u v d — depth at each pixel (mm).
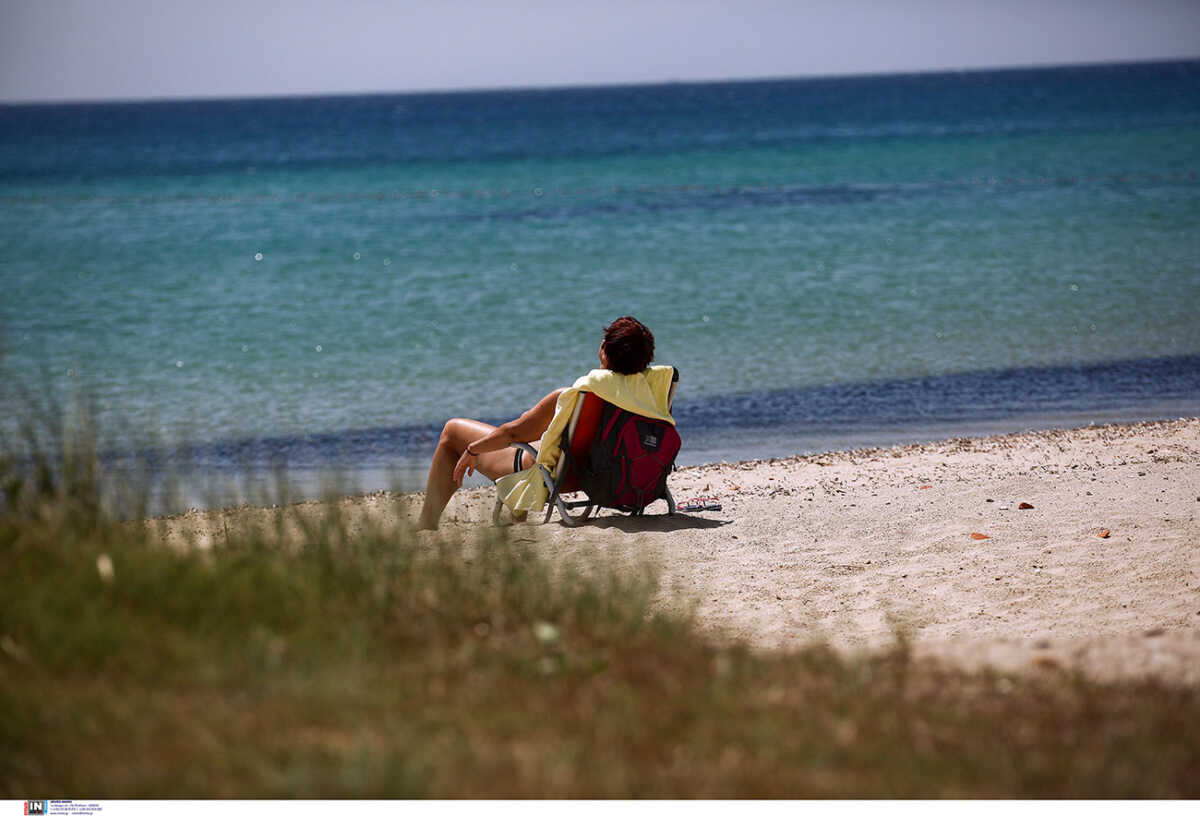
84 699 6848
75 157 186125
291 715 6758
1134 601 11133
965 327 37094
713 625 10883
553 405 14680
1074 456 20297
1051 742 6770
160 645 7613
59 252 62875
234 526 12453
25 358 34719
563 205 85688
